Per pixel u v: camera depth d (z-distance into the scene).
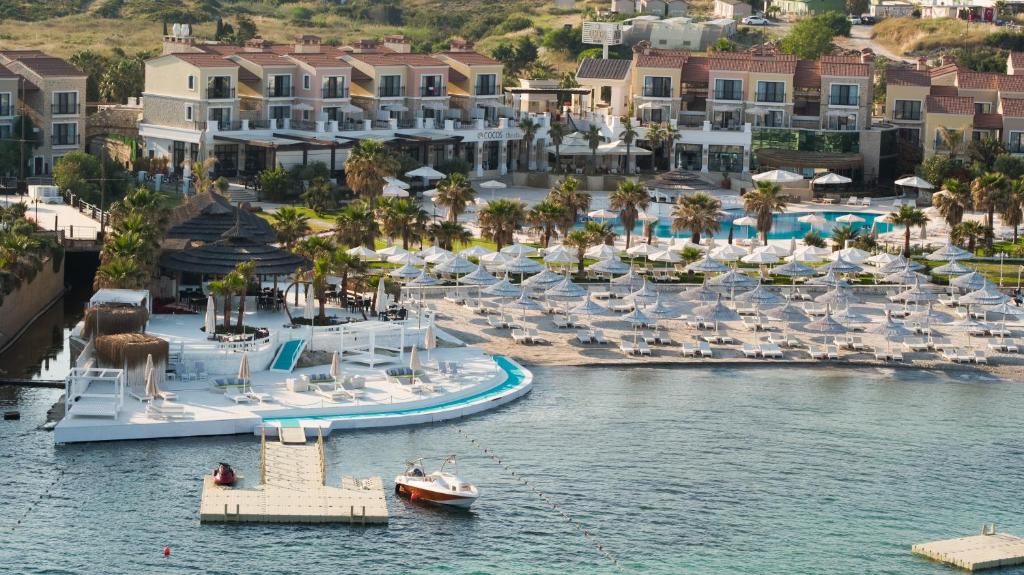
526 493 119.12
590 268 176.62
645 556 109.06
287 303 160.62
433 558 107.44
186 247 165.38
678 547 110.75
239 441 127.06
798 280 186.38
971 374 156.88
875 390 150.00
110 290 146.75
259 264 153.12
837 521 116.44
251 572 104.38
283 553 107.19
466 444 129.38
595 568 106.88
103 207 187.25
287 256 156.62
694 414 140.00
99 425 125.19
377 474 121.50
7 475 117.69
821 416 141.00
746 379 152.12
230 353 140.88
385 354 149.25
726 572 107.06
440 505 115.75
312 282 152.75
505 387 144.00
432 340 146.12
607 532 112.81
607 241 188.00
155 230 158.62
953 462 129.75
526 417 137.12
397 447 127.62
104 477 118.19
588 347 159.75
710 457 128.75
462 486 116.00
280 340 147.38
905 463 129.12
